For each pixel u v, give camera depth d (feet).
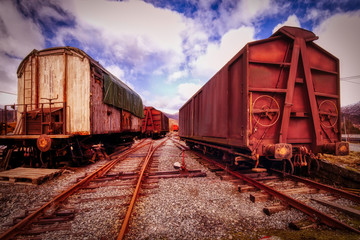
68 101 20.74
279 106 12.45
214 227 7.86
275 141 12.37
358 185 11.66
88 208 9.62
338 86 14.16
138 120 47.65
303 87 13.17
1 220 8.55
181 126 40.45
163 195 11.47
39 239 6.99
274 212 9.01
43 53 21.47
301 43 12.62
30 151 19.24
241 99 12.39
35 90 21.30
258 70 12.20
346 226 7.05
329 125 13.82
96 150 25.71
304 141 13.06
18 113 21.79
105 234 7.31
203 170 18.10
